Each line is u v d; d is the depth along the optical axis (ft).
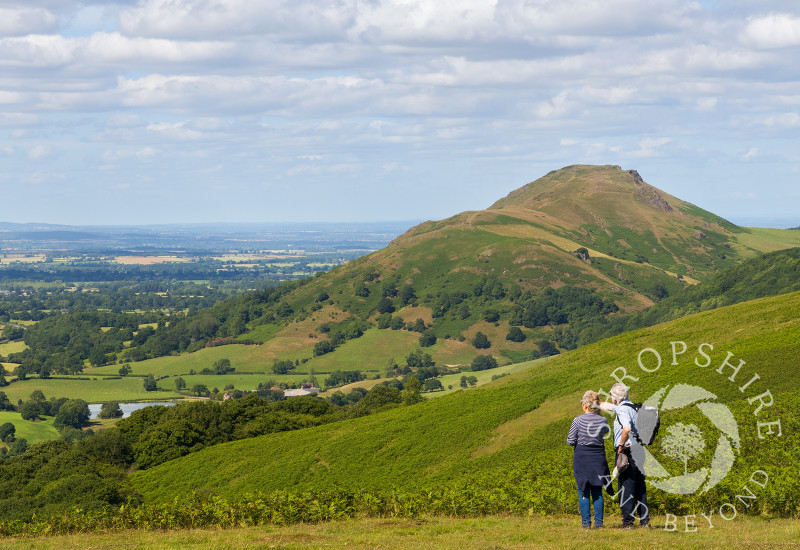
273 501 79.25
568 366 250.57
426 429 228.84
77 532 79.56
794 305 217.77
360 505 80.28
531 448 180.14
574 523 61.26
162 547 59.06
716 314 244.22
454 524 65.21
